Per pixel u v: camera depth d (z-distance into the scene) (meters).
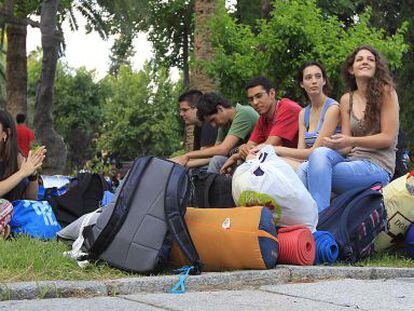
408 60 19.52
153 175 4.44
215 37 10.13
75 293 3.70
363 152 5.62
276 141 6.16
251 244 4.35
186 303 3.50
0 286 3.58
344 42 9.21
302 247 4.68
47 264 4.16
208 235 4.50
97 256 4.41
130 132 44.38
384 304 3.49
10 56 18.73
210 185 5.77
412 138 19.61
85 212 6.56
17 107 18.66
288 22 9.21
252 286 4.17
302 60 9.26
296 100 9.54
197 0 10.95
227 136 6.88
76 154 48.41
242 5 19.66
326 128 5.75
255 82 6.33
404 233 5.55
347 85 5.87
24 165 5.80
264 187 4.82
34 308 3.31
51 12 18.05
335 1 17.45
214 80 10.48
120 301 3.55
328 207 5.24
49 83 18.19
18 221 5.68
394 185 5.51
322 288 4.03
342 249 5.03
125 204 4.37
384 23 19.94
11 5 18.64
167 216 4.27
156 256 4.21
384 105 5.52
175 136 43.47
